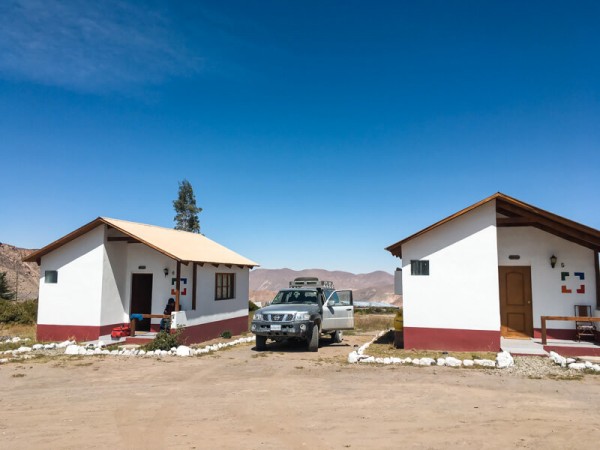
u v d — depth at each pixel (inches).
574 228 504.7
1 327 850.8
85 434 251.0
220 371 437.4
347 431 253.6
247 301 900.6
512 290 580.1
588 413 285.9
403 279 549.0
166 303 674.8
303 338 575.8
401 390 350.3
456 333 527.8
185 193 1541.6
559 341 540.7
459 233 536.1
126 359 507.8
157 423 271.1
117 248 678.5
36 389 363.6
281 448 227.3
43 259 663.8
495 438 240.4
